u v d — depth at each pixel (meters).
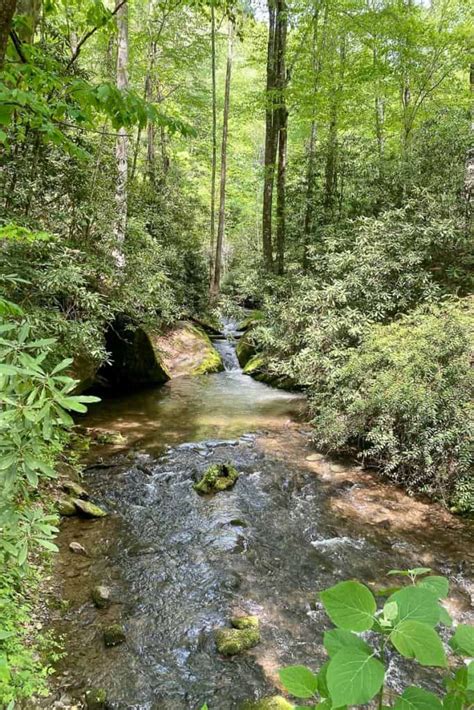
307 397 7.98
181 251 12.85
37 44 4.79
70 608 3.18
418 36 9.21
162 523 4.41
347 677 0.63
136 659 2.82
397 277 7.39
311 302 7.79
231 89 18.23
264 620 3.20
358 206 9.89
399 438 5.36
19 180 5.08
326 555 3.97
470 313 5.56
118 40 8.62
